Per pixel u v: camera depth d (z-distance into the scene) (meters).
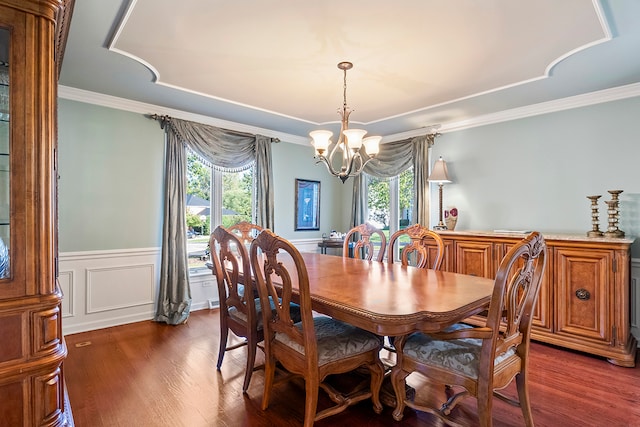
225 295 2.51
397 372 1.86
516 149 3.64
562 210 3.35
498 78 2.79
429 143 4.26
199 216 4.06
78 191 3.24
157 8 1.85
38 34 1.32
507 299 1.59
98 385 2.26
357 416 1.96
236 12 1.89
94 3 1.81
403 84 2.92
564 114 3.34
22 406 1.28
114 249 3.44
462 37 2.15
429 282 2.08
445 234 3.55
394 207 4.88
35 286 1.32
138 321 3.57
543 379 2.36
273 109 3.65
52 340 1.36
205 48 2.31
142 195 3.60
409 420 1.92
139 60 2.49
